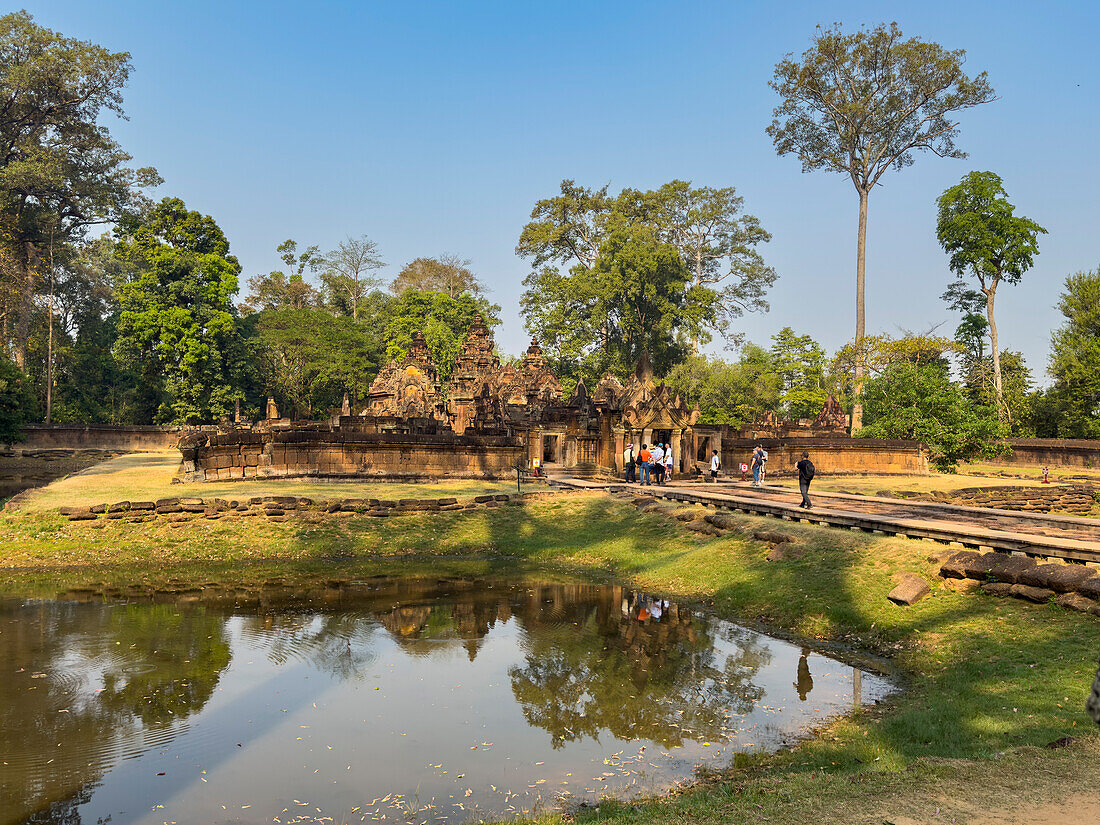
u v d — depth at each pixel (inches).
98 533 749.3
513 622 531.5
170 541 757.3
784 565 599.5
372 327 3607.3
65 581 642.8
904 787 228.5
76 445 1998.0
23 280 2092.8
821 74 2005.4
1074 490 1373.0
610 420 1242.6
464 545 821.9
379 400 2010.3
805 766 286.4
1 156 2209.6
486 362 2218.3
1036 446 1955.0
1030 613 430.3
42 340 2375.7
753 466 1127.0
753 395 2491.4
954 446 1590.8
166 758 298.8
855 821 201.9
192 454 986.7
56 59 2119.8
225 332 2427.4
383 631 500.1
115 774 284.2
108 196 2324.1
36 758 297.1
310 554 765.9
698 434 1290.6
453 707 360.2
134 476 1107.3
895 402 1700.3
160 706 355.9
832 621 502.0
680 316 2532.0
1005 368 2415.1
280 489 941.2
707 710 358.6
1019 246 2069.4
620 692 383.9
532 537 847.7
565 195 2765.7
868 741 307.6
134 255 2461.9
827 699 373.1
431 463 1133.7
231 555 751.7
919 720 321.7
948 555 517.3
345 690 383.2
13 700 361.4
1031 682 349.7
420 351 2230.6
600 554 775.7
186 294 2422.5
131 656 433.1
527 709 358.6
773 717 348.5
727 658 445.1
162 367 2464.3
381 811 255.4
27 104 2162.9
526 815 248.7
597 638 489.7
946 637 433.7
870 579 531.2
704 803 231.9
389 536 823.1
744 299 2822.3
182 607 557.6
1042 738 283.3
